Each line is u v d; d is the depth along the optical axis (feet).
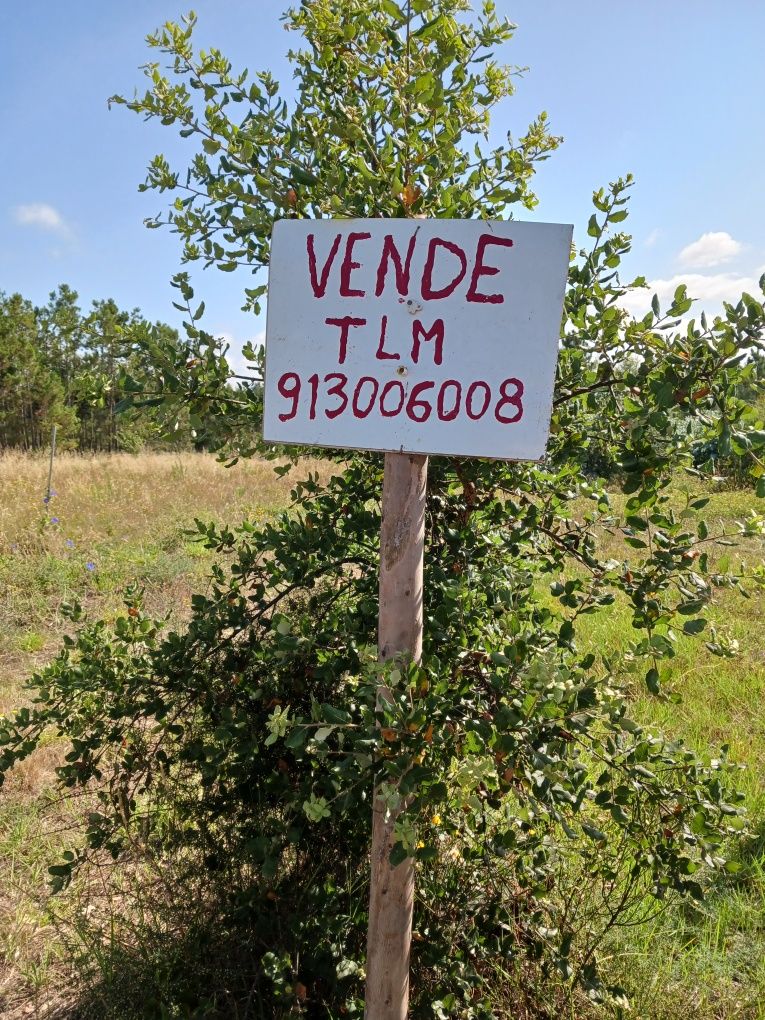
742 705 13.07
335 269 4.46
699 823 5.61
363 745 4.63
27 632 17.74
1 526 25.58
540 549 7.06
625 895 6.88
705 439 5.09
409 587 4.90
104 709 7.06
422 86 4.46
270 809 6.94
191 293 5.61
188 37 5.82
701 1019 6.98
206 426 6.10
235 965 6.89
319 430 4.55
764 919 8.32
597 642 14.94
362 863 7.12
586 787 5.65
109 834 7.15
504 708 4.78
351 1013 6.32
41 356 123.85
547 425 4.21
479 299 4.25
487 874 6.89
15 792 10.91
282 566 7.26
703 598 5.04
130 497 33.30
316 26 5.48
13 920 8.56
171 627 15.74
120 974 7.09
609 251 5.61
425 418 4.36
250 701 7.07
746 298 4.03
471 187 6.03
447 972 6.38
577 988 6.90
